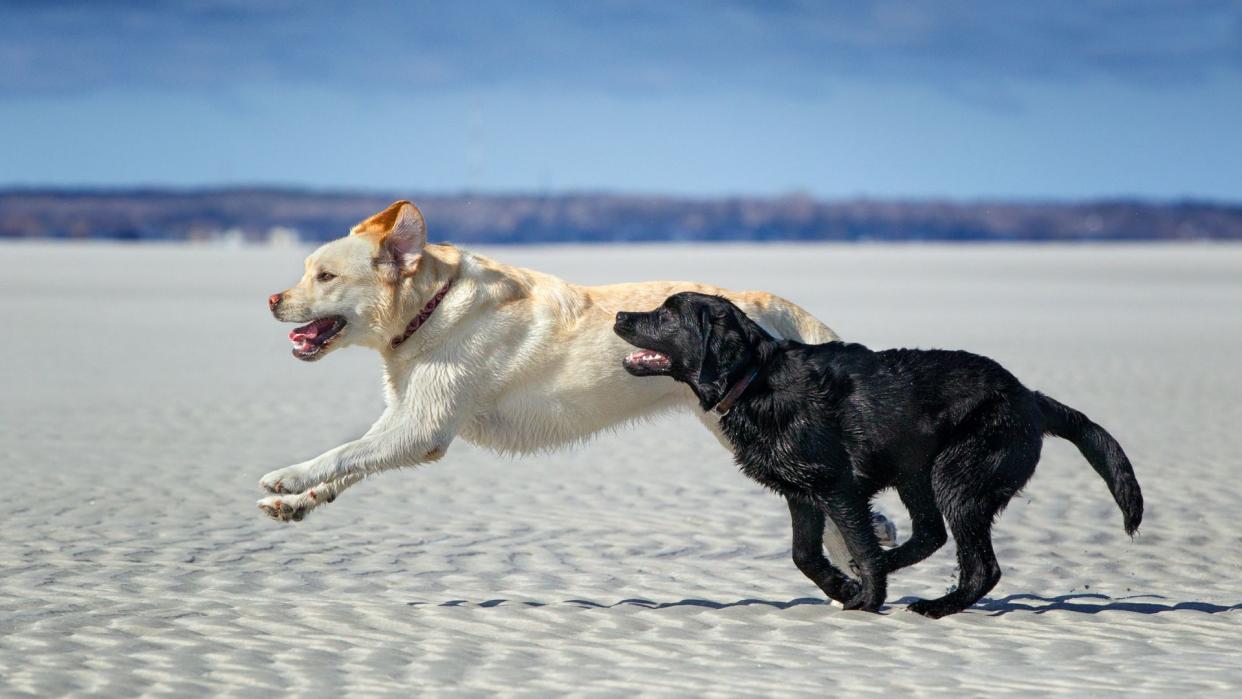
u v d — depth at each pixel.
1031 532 11.81
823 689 7.14
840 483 9.05
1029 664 7.73
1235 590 9.84
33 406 19.25
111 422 17.84
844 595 9.31
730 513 12.62
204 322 34.75
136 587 9.48
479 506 12.94
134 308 39.66
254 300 44.22
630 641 8.22
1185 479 14.05
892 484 9.27
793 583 10.05
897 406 8.94
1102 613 9.09
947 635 8.45
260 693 6.96
